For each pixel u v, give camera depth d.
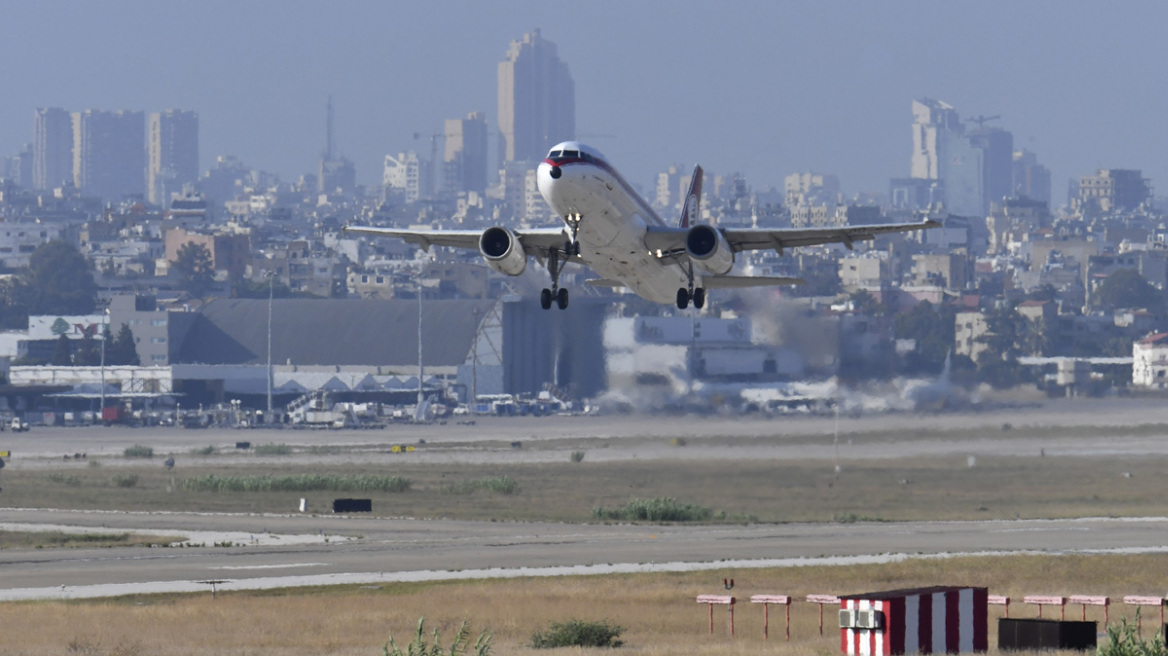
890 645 152.50
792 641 175.12
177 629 182.75
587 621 182.62
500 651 164.12
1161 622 183.38
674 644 172.00
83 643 169.50
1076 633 158.00
